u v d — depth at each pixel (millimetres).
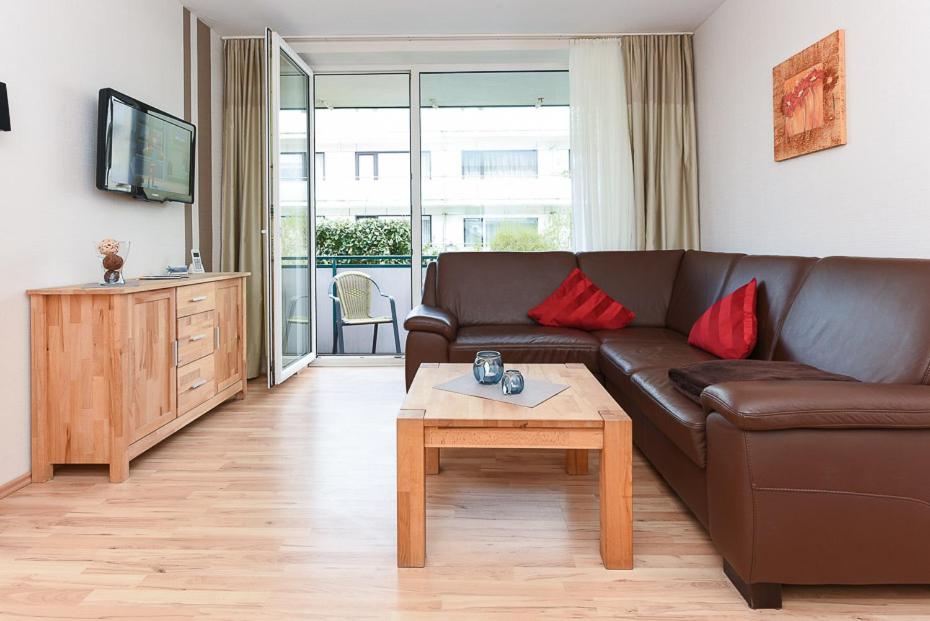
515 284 3646
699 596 1442
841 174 2463
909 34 2061
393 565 1592
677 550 1676
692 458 1634
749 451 1354
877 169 2240
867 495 1340
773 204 3057
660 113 4164
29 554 1646
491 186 4672
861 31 2312
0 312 2100
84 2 2600
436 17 3855
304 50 4242
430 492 2104
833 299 1999
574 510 1950
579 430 1593
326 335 5668
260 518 1885
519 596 1439
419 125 4480
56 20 2406
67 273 2471
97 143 2664
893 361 1634
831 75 2480
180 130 3332
